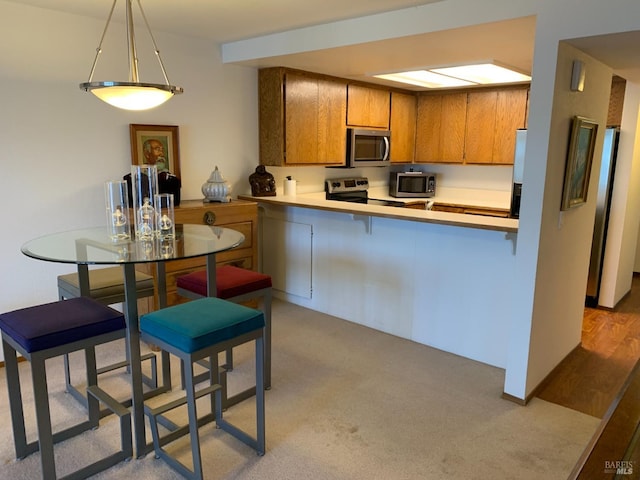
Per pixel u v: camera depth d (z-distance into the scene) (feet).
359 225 12.06
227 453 7.17
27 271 10.25
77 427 7.54
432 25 8.87
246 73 13.42
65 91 10.28
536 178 7.95
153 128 11.66
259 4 9.00
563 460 7.11
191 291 8.52
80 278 7.80
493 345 10.14
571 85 8.08
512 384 8.76
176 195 11.58
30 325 6.09
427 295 11.03
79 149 10.66
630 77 11.02
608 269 14.11
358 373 9.77
